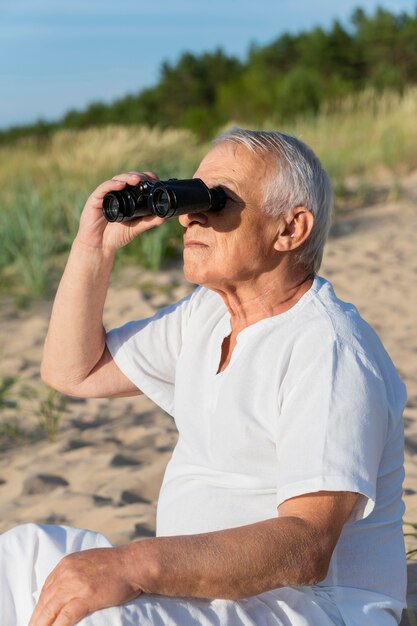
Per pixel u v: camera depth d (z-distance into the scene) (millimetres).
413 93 15359
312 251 2023
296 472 1744
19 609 1934
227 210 1974
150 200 1939
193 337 2111
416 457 3762
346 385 1791
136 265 8195
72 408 4984
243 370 1923
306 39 28391
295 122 17312
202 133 22781
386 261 7812
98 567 1658
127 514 3496
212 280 2010
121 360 2303
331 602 1847
